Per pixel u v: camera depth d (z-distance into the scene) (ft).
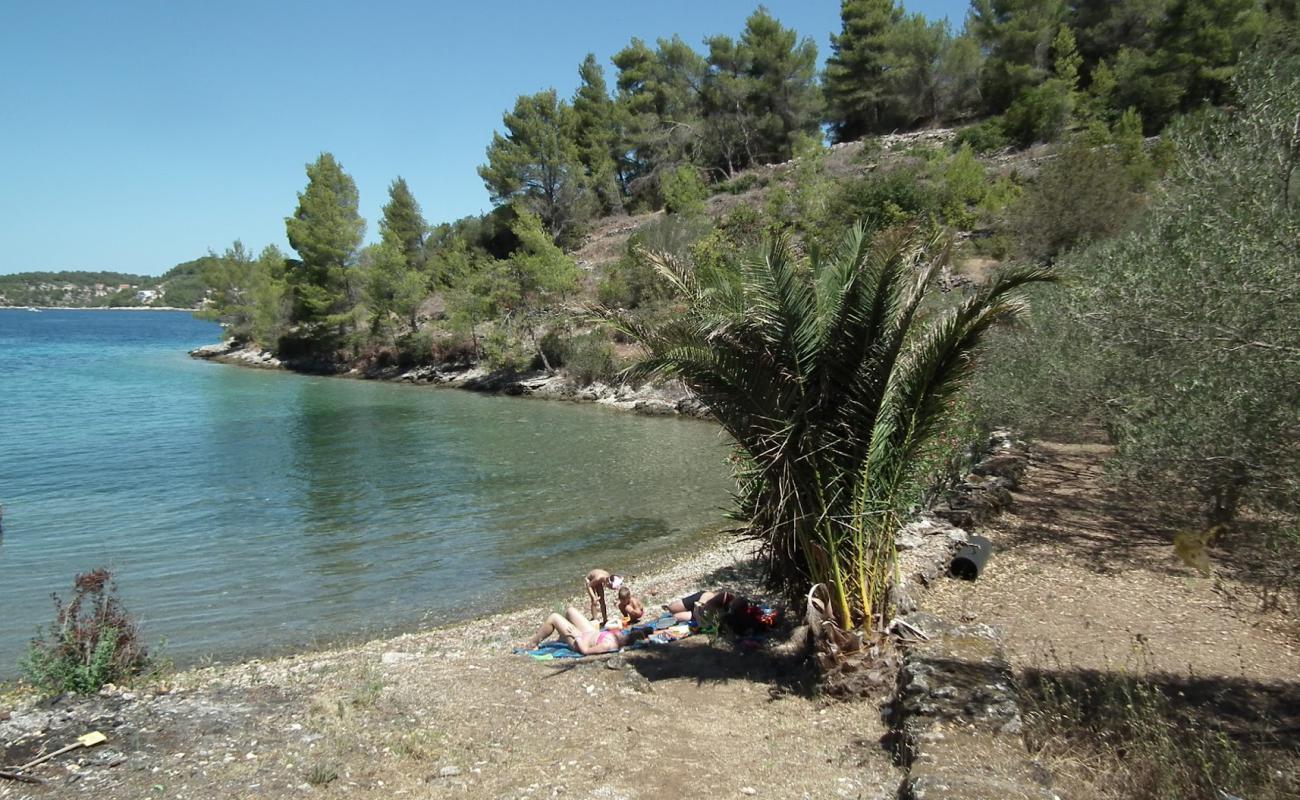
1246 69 24.02
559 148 206.69
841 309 19.81
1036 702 17.90
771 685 21.99
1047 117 148.56
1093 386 32.19
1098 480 42.91
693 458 72.08
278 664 28.02
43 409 108.27
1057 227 90.27
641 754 17.61
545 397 122.93
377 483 62.34
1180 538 18.83
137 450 77.20
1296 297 17.56
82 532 48.57
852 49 199.62
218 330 401.08
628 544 45.96
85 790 15.43
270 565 42.37
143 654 24.23
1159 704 18.39
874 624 21.62
